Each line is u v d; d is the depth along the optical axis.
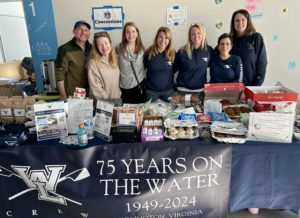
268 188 1.50
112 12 3.11
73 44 2.57
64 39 3.27
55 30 3.24
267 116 1.41
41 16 3.19
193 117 1.68
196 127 1.54
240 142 1.42
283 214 1.94
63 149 1.38
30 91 3.56
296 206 1.53
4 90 1.86
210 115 1.73
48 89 3.06
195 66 2.57
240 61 2.49
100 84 2.39
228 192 1.49
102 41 2.29
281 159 1.44
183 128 1.53
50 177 1.40
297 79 3.28
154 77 2.61
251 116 1.43
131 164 1.41
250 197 1.54
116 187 1.42
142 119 1.69
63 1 3.11
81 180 1.41
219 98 2.05
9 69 4.88
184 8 3.06
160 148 1.40
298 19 3.04
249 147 1.42
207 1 3.03
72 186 1.41
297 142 1.42
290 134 1.40
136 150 1.40
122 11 3.11
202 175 1.44
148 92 2.64
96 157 1.39
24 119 1.70
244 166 1.46
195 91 2.53
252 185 1.50
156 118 1.73
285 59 3.21
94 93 2.38
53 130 1.56
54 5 3.14
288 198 1.52
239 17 2.58
